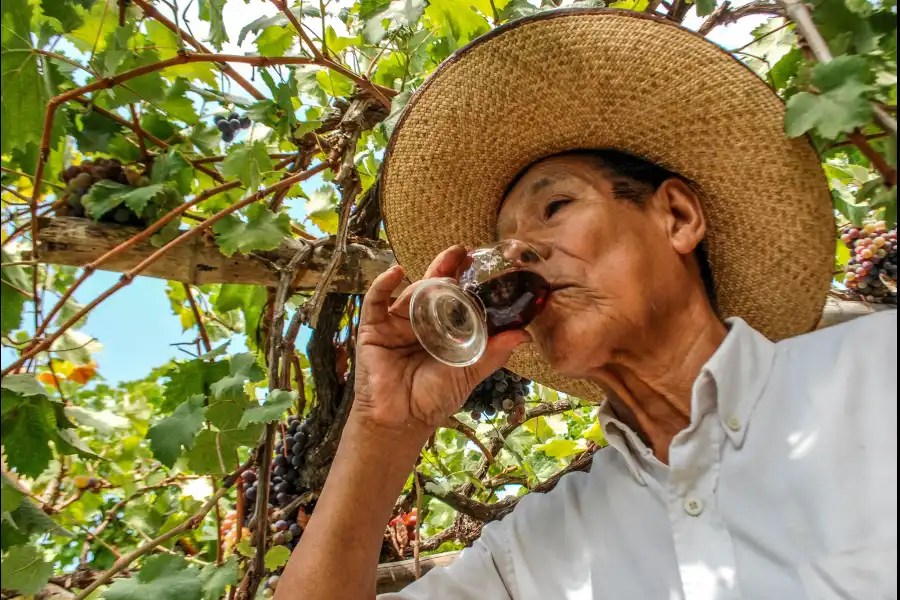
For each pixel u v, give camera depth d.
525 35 1.32
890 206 1.13
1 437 1.34
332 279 1.62
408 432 1.29
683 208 1.27
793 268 1.40
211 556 2.17
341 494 1.26
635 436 1.27
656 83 1.30
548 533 1.39
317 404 1.92
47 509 2.00
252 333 2.06
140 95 1.56
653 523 1.23
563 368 1.18
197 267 1.63
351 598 1.23
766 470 1.08
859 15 1.22
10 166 1.47
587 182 1.25
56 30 1.40
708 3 1.48
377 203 1.87
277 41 1.91
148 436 1.46
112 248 1.53
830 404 1.05
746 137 1.30
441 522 2.56
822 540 0.98
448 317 1.20
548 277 1.17
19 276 1.48
